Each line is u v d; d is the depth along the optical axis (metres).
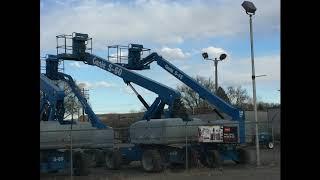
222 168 21.80
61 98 21.69
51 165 19.78
